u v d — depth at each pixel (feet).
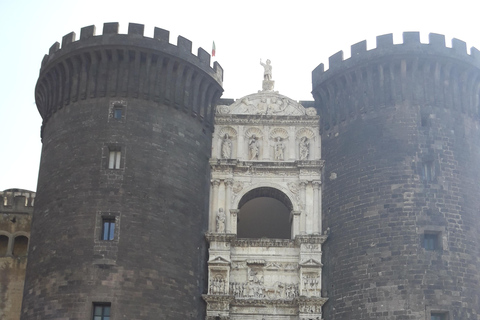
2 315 190.60
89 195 156.15
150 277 151.23
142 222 154.92
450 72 170.71
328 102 179.42
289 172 176.35
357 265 156.66
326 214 169.17
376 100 169.37
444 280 150.41
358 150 167.12
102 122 163.22
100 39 166.71
